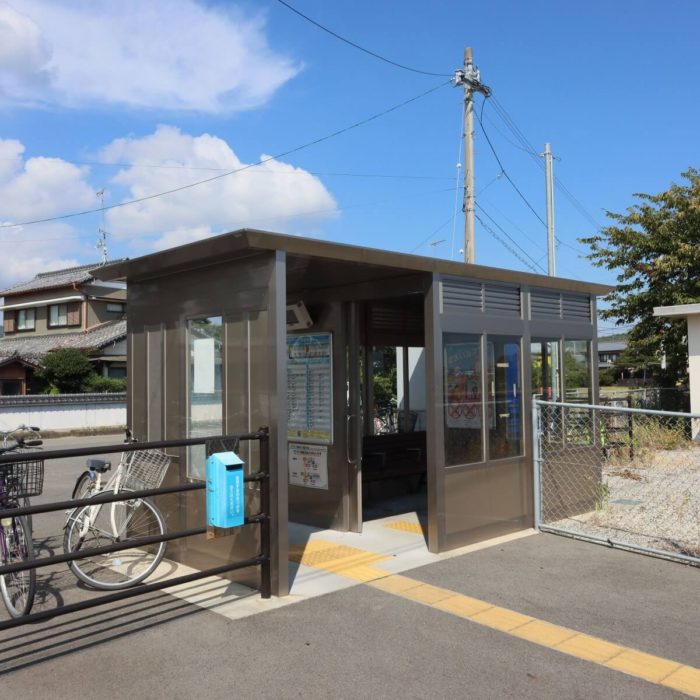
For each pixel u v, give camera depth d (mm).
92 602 3762
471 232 16438
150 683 3447
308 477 7211
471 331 6328
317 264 5488
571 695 3352
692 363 15109
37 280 38000
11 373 27078
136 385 6227
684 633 4129
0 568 3436
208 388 5395
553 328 7301
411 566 5539
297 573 5344
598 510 7629
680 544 6219
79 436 22531
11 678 3502
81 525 5348
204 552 5391
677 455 11711
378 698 3311
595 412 7812
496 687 3426
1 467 4781
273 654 3787
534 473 6848
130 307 6297
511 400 6762
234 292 5102
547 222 25469
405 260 5656
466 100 16672
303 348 7316
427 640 3992
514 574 5316
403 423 9195
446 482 6016
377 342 8234
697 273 18641
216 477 4352
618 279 19953
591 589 4949
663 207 19547
